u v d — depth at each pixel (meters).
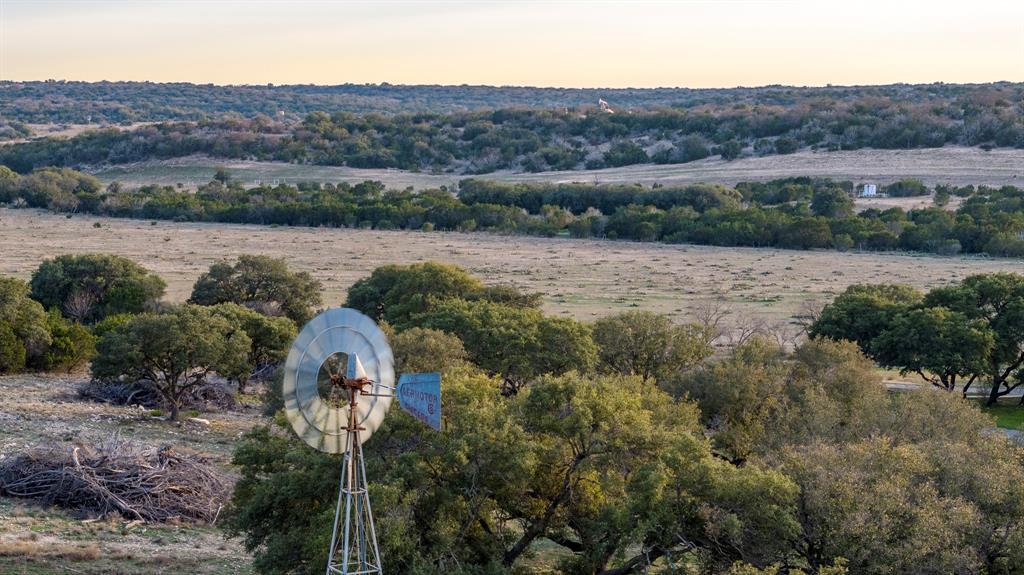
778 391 54.31
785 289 121.25
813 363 60.56
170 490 45.50
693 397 55.09
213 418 66.00
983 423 49.44
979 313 80.44
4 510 42.16
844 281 127.25
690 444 34.16
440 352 58.47
